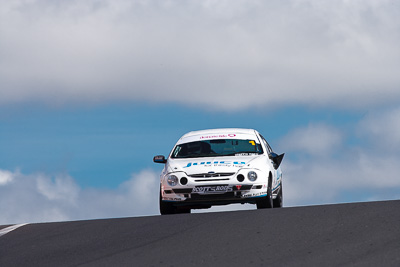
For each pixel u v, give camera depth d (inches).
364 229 1011.3
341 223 1071.6
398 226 1010.1
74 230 1224.2
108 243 1056.8
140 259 909.8
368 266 787.4
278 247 928.3
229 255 896.3
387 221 1056.2
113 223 1278.3
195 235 1062.4
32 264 935.0
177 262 874.8
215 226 1134.4
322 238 970.7
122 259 919.7
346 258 837.2
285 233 1023.0
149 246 1000.2
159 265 864.3
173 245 993.5
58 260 949.2
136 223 1254.3
